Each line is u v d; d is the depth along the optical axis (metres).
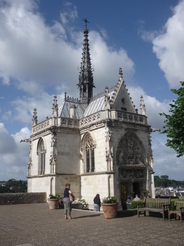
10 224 17.02
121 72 40.06
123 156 34.22
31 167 42.75
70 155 36.62
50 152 35.81
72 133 37.44
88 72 49.81
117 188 31.91
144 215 20.45
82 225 16.20
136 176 34.94
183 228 14.80
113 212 19.11
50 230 14.70
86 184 35.12
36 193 35.03
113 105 36.66
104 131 33.19
